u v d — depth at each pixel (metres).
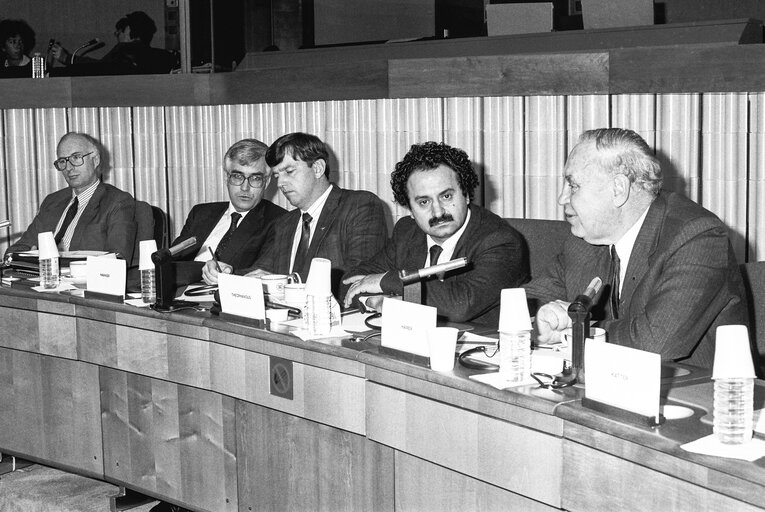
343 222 3.15
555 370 1.80
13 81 4.62
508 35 3.79
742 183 3.31
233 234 3.55
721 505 1.32
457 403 1.79
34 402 2.94
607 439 1.50
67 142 3.93
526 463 1.65
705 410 1.54
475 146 3.83
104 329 2.70
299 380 2.17
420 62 3.87
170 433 2.57
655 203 2.15
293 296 2.48
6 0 5.48
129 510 2.85
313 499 2.20
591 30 3.61
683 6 4.82
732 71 3.22
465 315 2.45
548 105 3.66
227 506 2.44
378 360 1.96
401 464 1.96
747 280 2.44
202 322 2.41
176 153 4.54
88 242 3.91
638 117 3.47
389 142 4.01
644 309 2.07
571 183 2.12
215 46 4.73
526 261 2.64
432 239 2.62
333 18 5.14
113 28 5.69
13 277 3.13
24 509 2.98
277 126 4.29
